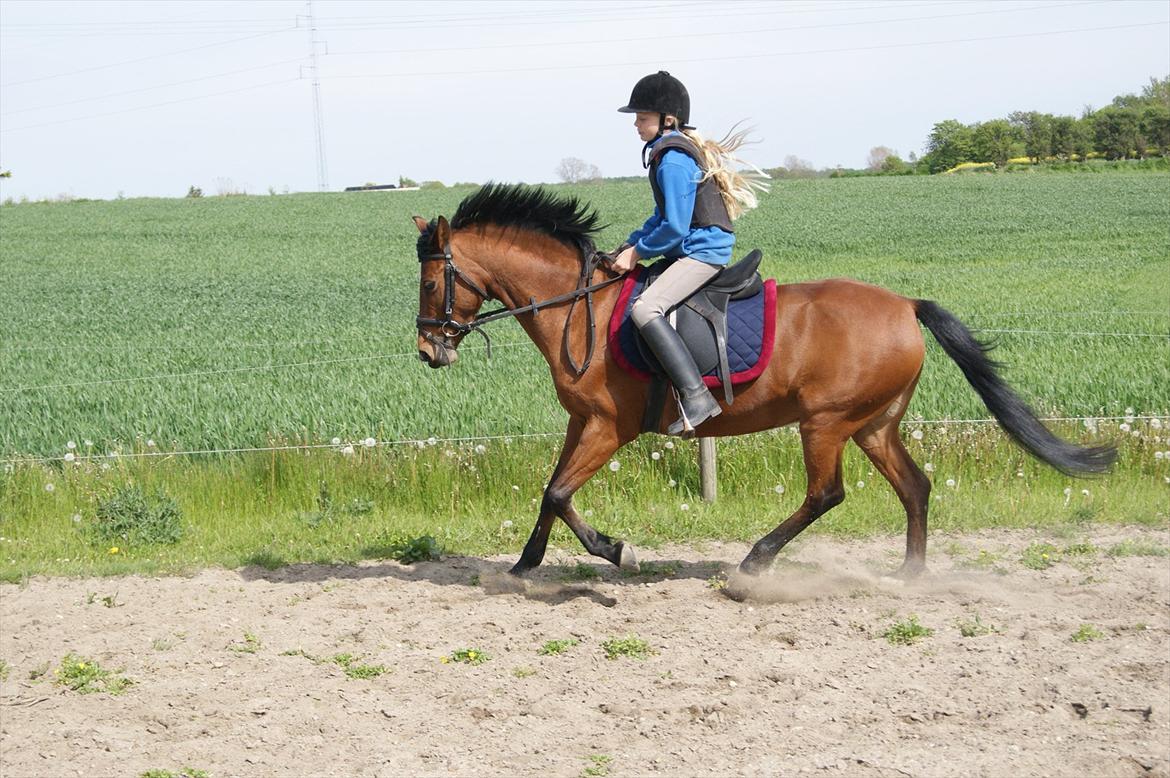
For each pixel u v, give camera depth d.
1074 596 6.09
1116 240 32.88
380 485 8.57
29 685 5.07
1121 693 4.68
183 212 56.47
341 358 15.28
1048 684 4.79
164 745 4.38
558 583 6.54
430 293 6.16
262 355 15.84
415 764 4.16
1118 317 17.11
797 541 7.40
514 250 6.12
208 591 6.53
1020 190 52.62
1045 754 4.13
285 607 6.19
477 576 6.79
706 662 5.15
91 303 25.16
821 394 5.89
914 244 33.31
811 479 6.06
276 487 8.72
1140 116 86.94
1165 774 3.98
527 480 8.53
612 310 5.96
